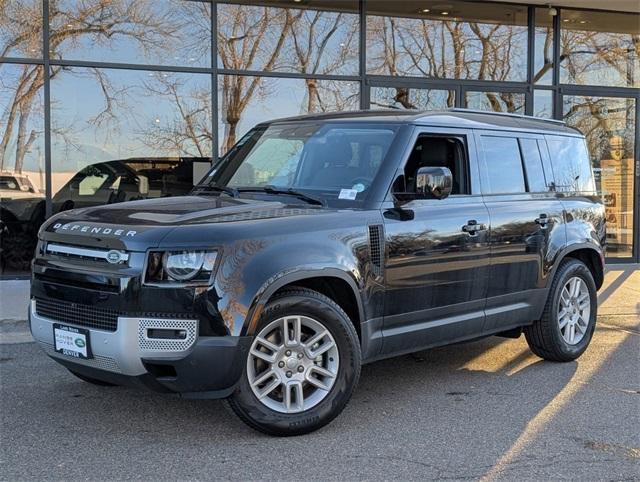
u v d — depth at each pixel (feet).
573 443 13.50
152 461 12.42
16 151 32.17
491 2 37.63
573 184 20.98
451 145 17.42
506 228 17.70
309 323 13.62
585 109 39.88
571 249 19.76
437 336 16.31
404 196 15.64
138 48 33.50
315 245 13.60
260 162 17.67
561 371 18.86
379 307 14.84
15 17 31.86
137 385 12.77
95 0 32.89
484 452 12.99
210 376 12.35
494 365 19.48
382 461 12.51
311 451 12.92
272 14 35.12
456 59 37.86
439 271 16.01
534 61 38.91
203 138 34.45
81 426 14.17
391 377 18.19
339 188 15.65
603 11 39.52
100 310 12.73
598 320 25.95
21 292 29.14
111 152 33.37
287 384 13.46
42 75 32.22
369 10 36.45
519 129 19.39
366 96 36.50
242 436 13.62
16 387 16.88
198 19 34.09
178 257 12.35
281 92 35.45
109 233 12.94
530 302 18.70
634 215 40.42
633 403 16.02
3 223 32.19
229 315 12.36
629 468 12.32
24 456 12.64
